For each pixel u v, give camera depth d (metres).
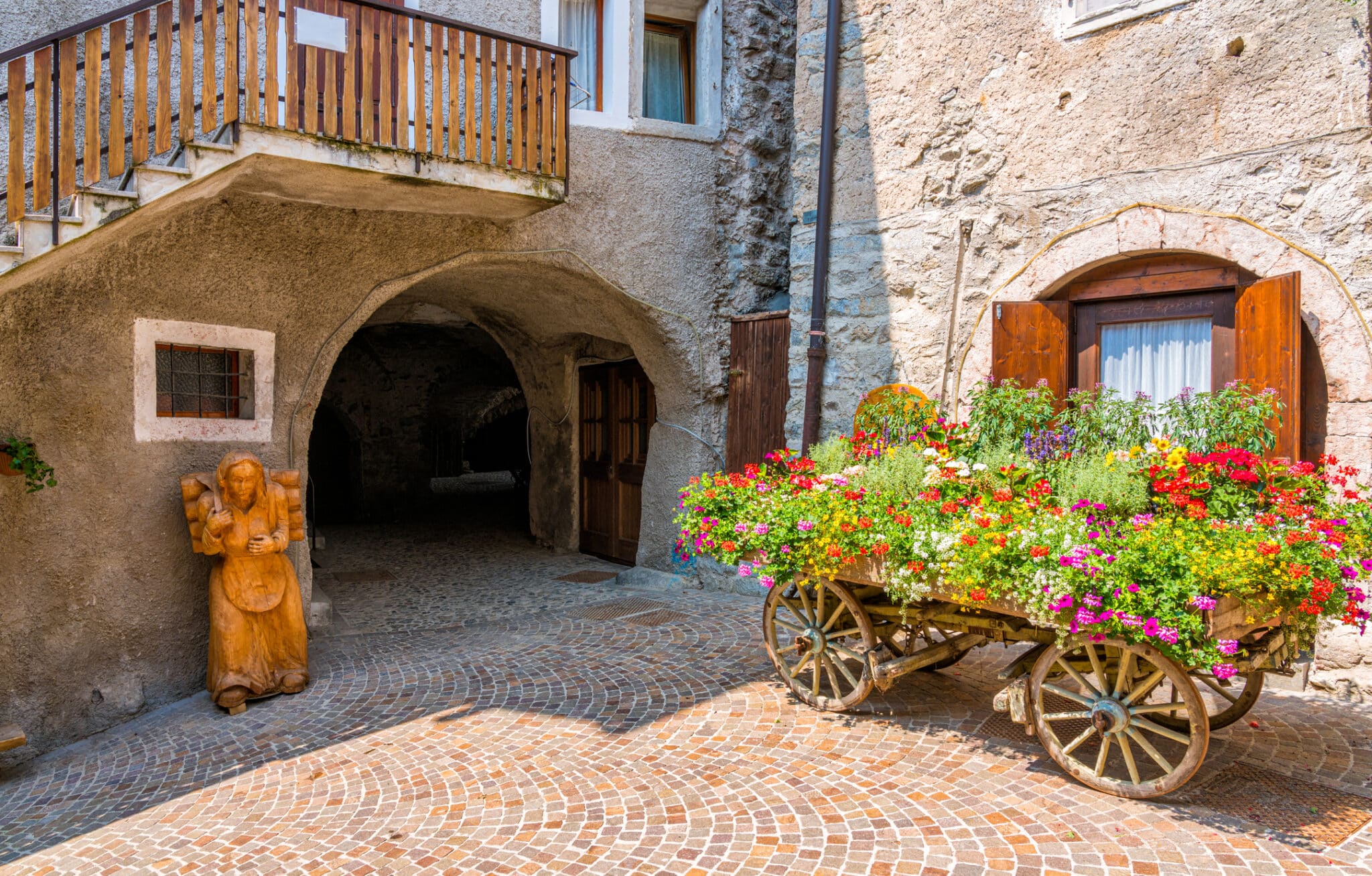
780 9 8.17
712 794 3.55
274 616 5.23
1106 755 3.39
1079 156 5.38
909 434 5.73
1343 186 4.44
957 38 5.95
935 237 6.08
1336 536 3.20
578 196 7.00
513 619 6.87
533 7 6.77
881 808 3.35
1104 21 5.24
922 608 3.97
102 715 5.07
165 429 5.35
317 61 4.84
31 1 5.04
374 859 3.18
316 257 5.93
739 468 7.62
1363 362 4.36
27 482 4.66
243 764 4.23
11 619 4.77
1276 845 2.95
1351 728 3.96
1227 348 4.91
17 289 4.68
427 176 5.25
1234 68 4.78
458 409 15.48
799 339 6.92
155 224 4.97
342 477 13.59
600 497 9.70
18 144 4.07
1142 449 4.13
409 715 4.74
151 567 5.28
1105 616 3.04
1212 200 4.86
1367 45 4.36
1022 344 5.52
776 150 8.13
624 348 9.05
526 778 3.81
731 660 5.35
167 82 4.48
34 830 3.72
